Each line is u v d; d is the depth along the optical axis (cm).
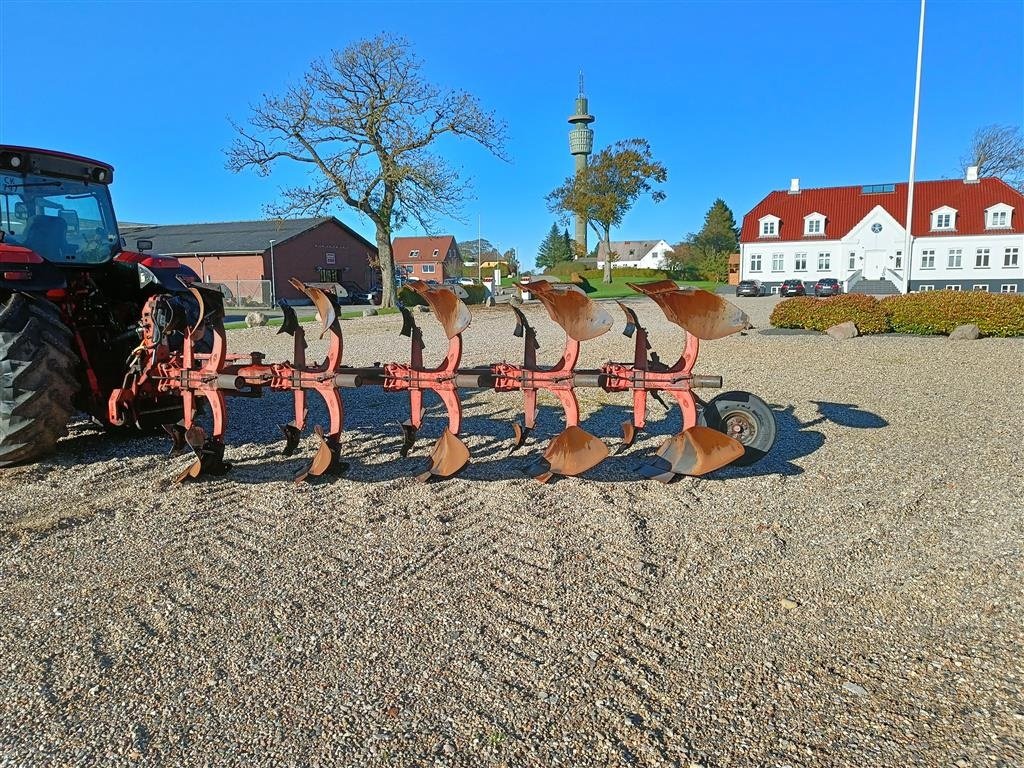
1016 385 816
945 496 433
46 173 559
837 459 512
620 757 215
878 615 294
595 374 424
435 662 263
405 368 446
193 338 462
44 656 268
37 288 477
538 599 309
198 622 291
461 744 221
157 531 387
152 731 228
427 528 389
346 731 227
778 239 4781
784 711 234
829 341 1317
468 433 607
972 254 4375
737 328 399
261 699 243
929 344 1244
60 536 380
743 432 468
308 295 450
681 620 291
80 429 617
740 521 395
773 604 304
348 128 2628
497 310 2661
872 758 213
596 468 496
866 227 4562
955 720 229
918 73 2277
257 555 356
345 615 297
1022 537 369
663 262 9519
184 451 545
